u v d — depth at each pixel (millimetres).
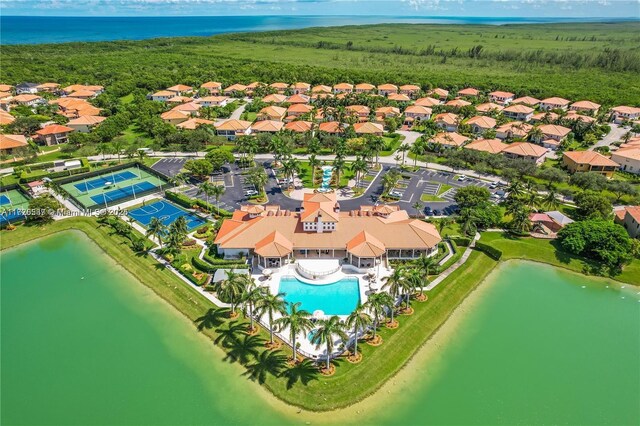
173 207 115750
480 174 140625
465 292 82312
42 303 78812
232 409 58094
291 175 132875
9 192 126062
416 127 195500
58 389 61125
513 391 61594
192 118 190875
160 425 55969
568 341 71375
